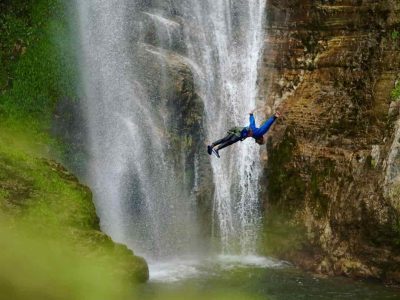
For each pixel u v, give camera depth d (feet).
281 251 75.72
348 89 73.15
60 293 51.78
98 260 57.36
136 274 60.39
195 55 81.76
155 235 75.31
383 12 70.69
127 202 74.23
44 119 70.95
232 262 74.33
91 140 73.61
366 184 67.72
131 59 77.36
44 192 60.59
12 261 52.34
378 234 66.28
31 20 73.46
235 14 83.87
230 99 82.48
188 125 77.92
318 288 65.41
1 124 68.08
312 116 75.51
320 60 76.28
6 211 56.34
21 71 71.46
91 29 76.33
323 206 71.97
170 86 76.64
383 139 68.03
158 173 76.13
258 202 78.79
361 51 72.43
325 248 71.05
